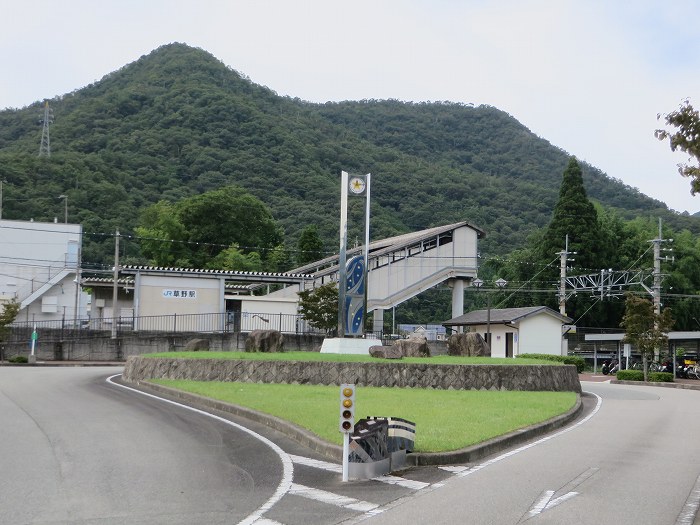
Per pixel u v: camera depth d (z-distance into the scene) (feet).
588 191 385.09
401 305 283.18
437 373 80.02
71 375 94.48
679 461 41.04
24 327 148.66
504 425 49.37
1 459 36.35
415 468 36.73
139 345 145.28
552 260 209.15
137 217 255.50
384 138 451.12
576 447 45.37
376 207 299.17
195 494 29.73
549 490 31.91
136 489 30.37
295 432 44.42
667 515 28.17
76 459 36.50
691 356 160.97
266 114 366.43
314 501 28.99
